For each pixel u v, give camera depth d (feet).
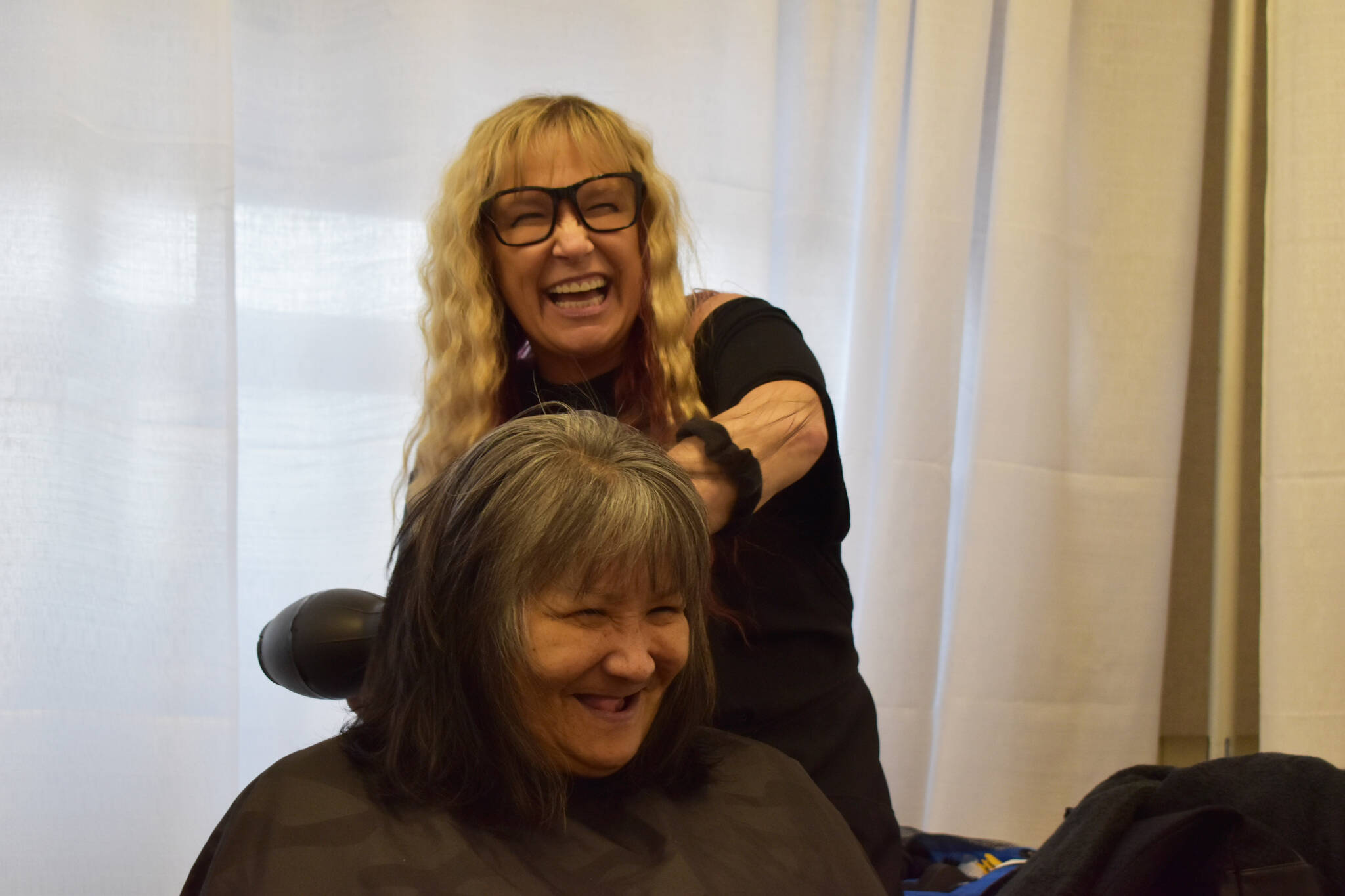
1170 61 7.30
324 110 6.17
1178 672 7.84
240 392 6.11
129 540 5.60
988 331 6.95
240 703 6.02
